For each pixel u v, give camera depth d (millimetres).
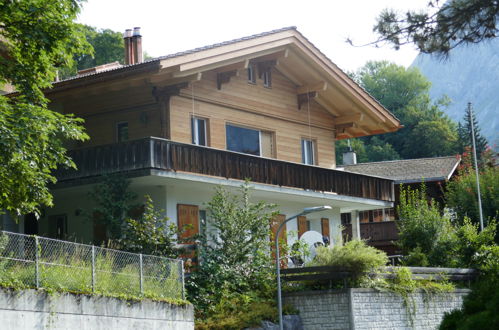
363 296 22219
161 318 18359
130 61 29344
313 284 22875
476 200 39094
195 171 23500
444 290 24766
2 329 14031
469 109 41531
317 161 31328
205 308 21156
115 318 16875
